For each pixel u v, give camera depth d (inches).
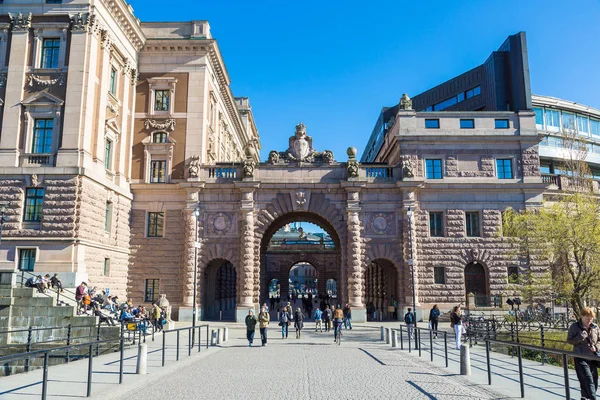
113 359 790.5
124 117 1585.9
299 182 1630.2
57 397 483.2
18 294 1066.7
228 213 1631.4
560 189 1692.9
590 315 434.6
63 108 1318.9
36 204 1284.4
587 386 417.4
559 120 2406.5
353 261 1579.7
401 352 899.4
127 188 1601.9
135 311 1280.8
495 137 1657.2
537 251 1254.3
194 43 1705.2
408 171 1621.6
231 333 1300.4
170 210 1638.8
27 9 1360.7
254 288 1595.7
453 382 581.0
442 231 1638.8
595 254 1108.5
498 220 1625.2
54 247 1246.9
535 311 1449.3
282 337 1195.9
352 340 1143.0
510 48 1968.5
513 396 495.5
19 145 1307.8
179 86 1707.7
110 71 1487.5
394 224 1626.5
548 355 856.3
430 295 1593.3
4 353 1016.9
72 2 1357.0
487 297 1590.8
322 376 624.7
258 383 571.5
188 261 1581.0
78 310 1104.8
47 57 1362.0
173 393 510.0
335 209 1633.9
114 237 1496.1
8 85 1330.0
